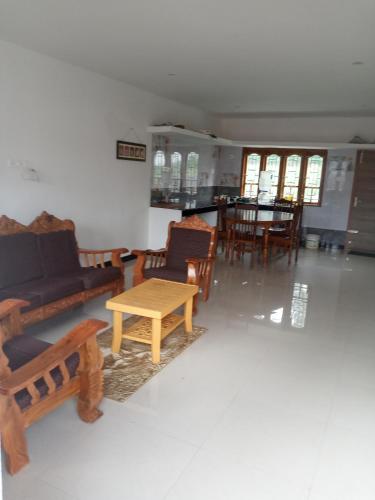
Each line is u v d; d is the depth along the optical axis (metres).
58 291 3.41
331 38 3.42
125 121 5.73
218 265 6.48
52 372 2.14
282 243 6.80
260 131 8.72
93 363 2.29
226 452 2.15
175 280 4.00
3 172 3.98
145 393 2.66
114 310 3.11
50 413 2.41
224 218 6.86
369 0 2.65
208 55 4.11
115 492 1.85
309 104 6.60
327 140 8.20
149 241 6.75
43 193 4.49
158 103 6.46
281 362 3.18
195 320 3.98
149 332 3.24
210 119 8.42
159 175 6.87
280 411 2.53
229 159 9.24
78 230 5.11
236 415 2.47
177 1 2.82
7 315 2.49
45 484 1.88
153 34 3.54
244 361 3.17
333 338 3.72
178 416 2.43
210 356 3.22
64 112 4.63
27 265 3.60
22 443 1.96
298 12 2.92
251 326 3.90
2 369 1.87
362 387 2.87
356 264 7.05
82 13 3.12
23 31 3.56
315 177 8.50
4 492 1.83
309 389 2.81
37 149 4.34
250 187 9.21
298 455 2.15
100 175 5.38
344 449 2.21
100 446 2.15
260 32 3.37
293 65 4.32
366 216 7.96
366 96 5.74
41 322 3.76
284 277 5.91
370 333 3.89
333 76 4.68
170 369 2.98
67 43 3.88
